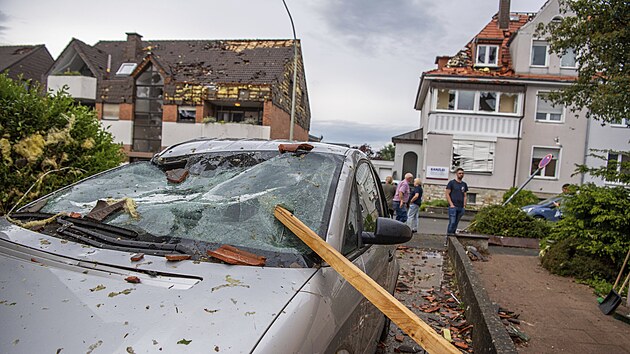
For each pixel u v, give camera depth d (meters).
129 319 1.51
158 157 3.30
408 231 2.64
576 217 6.89
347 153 3.02
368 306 2.64
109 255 2.00
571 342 4.01
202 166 3.00
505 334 3.32
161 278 1.80
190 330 1.47
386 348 4.09
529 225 10.55
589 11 8.13
